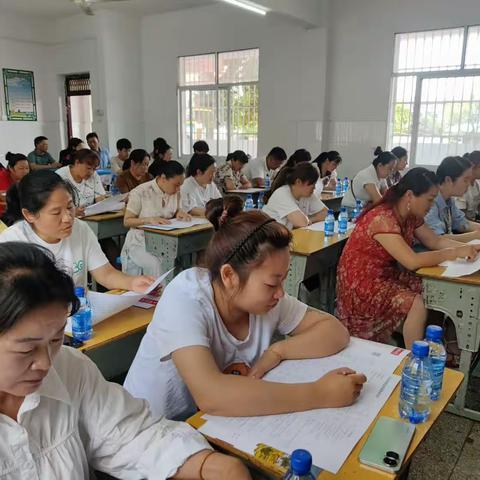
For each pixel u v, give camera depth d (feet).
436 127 20.63
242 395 3.07
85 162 12.49
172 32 26.73
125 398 2.84
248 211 3.56
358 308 7.12
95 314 4.89
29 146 28.71
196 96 26.89
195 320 3.40
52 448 2.45
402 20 20.47
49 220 5.41
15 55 27.35
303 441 2.83
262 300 3.31
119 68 27.25
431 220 9.08
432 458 5.84
